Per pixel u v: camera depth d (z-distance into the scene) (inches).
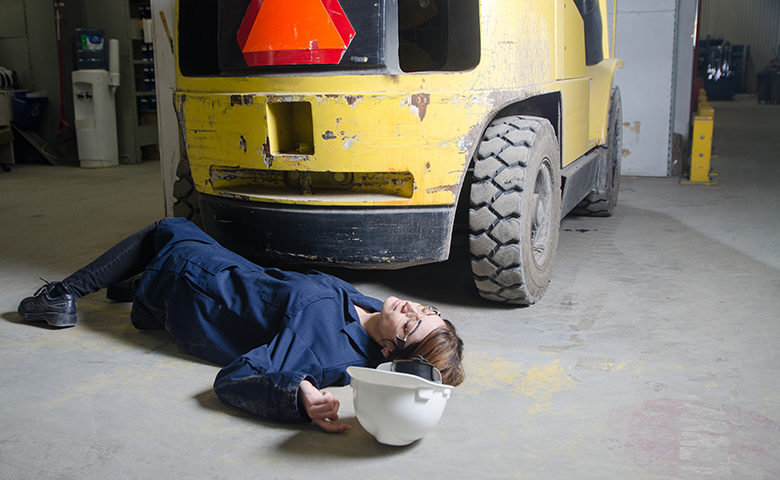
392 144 114.0
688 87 291.7
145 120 376.8
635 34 280.8
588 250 173.3
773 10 1168.2
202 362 104.7
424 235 118.7
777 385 95.7
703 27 1222.9
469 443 80.5
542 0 129.5
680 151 290.7
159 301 107.0
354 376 76.2
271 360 89.3
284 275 102.0
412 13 140.8
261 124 118.2
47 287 118.5
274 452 78.7
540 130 126.7
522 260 121.9
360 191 121.7
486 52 113.8
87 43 336.8
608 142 201.5
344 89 113.3
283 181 128.2
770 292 137.6
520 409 88.9
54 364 103.3
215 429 84.0
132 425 84.8
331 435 83.0
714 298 134.3
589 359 105.0
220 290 100.3
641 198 243.8
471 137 114.7
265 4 114.3
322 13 111.6
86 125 345.4
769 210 218.2
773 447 79.0
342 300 96.7
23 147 369.4
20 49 360.5
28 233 193.3
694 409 88.6
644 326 119.6
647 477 73.1
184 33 132.3
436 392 75.0
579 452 78.4
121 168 345.4
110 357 106.3
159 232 114.8
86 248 176.1
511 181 119.6
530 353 107.5
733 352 107.7
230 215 127.6
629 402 90.7
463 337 114.4
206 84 125.0
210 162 127.4
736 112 716.0
